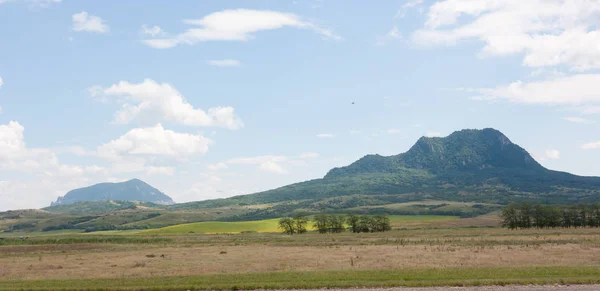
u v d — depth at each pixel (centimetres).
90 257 7481
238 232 19662
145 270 5262
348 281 3578
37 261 6931
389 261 5700
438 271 4172
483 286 3312
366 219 17088
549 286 3272
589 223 16488
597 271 3891
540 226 16438
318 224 17375
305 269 4978
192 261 6328
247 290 3447
